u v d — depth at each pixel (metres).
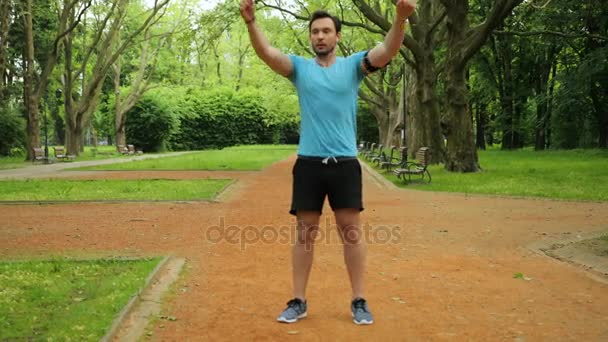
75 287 5.34
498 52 42.22
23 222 9.73
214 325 4.36
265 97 47.66
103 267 6.15
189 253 7.06
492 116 51.44
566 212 10.67
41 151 31.19
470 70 45.34
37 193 14.43
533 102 40.59
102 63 38.47
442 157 24.50
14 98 40.56
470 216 10.25
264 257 6.81
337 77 4.22
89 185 16.75
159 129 49.47
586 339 4.07
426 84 24.39
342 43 34.84
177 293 5.23
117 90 45.94
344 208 4.30
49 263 6.35
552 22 29.30
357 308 4.43
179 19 39.50
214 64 64.44
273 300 5.03
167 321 4.44
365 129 59.12
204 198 12.83
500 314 4.64
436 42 25.33
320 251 7.09
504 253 7.08
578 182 16.14
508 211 10.88
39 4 34.75
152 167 25.86
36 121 32.09
